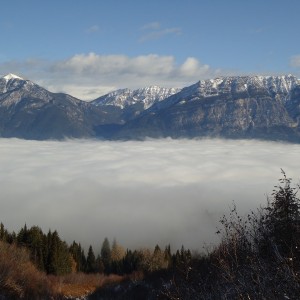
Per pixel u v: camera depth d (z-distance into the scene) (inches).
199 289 217.0
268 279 187.6
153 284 823.7
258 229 219.9
